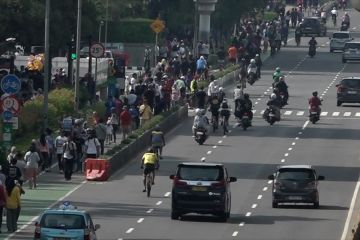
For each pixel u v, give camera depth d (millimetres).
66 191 135625
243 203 132375
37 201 129000
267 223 121000
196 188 119875
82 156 147000
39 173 144625
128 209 126625
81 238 97188
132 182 142625
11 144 136000
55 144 148625
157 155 141625
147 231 115062
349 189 142375
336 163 158875
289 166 131125
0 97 147875
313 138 177375
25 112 161750
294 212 127562
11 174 112875
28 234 111375
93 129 147750
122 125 163000
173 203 120438
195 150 165000
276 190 129375
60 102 172375
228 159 159250
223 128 179375
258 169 153375
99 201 130625
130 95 176250
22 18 196500
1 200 111062
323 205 132125
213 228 117562
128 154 155500
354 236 101625
